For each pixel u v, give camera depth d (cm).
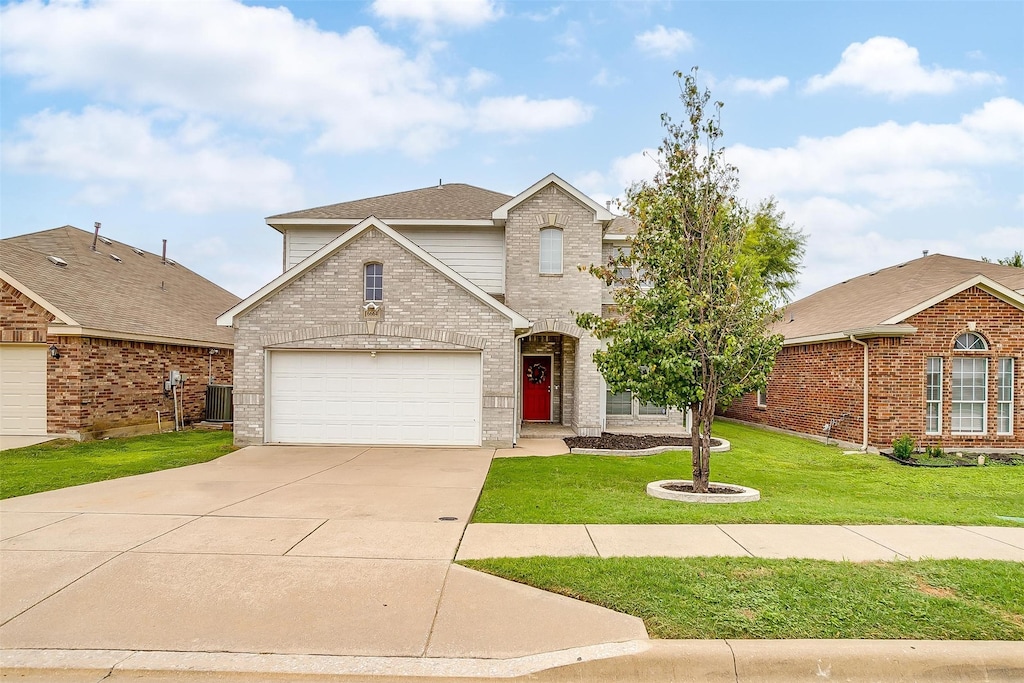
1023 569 579
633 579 547
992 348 1516
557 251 1705
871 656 424
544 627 470
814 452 1526
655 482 1016
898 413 1507
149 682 407
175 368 1955
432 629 467
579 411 1683
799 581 542
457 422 1502
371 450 1431
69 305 1577
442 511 817
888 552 636
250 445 1490
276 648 440
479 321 1495
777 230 3241
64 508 822
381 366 1509
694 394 930
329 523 749
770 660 422
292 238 1867
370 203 1980
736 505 861
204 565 593
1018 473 1247
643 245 1042
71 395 1540
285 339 1497
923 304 1498
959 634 454
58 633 459
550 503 866
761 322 991
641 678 419
